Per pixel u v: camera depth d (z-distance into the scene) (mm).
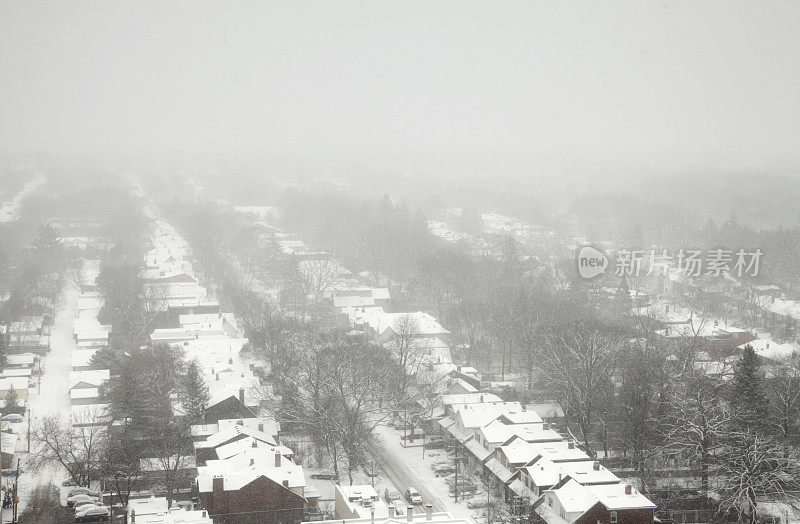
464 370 169250
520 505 114125
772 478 114562
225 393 146625
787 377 140875
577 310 179625
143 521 97812
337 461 135750
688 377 138250
